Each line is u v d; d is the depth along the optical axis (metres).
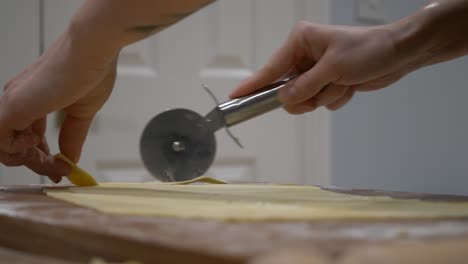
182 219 0.40
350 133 1.38
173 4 0.50
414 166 1.48
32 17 1.12
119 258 0.34
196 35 1.25
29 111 0.64
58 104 0.63
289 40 0.78
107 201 0.52
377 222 0.39
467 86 1.57
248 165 1.30
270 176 1.32
